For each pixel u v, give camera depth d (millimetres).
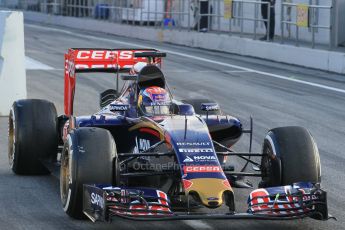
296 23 73375
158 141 24797
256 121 43781
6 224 24141
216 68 70562
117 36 109750
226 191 21875
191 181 21844
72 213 24062
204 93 54531
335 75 66375
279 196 22500
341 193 28828
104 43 96375
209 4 94000
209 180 21938
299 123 43562
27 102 30297
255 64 74375
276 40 82375
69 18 130000
